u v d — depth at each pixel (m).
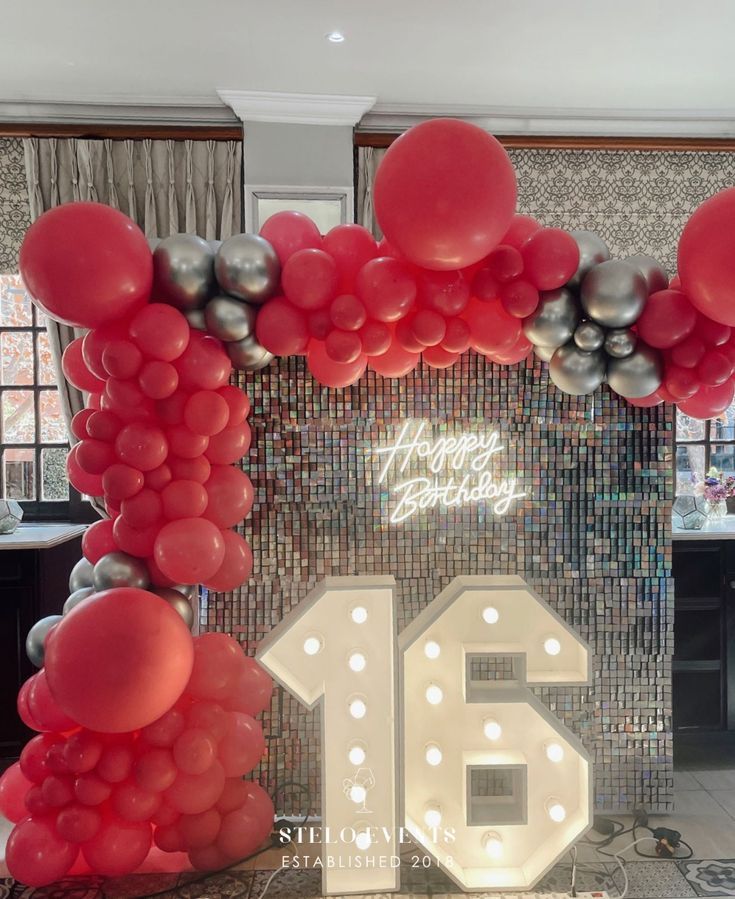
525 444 2.30
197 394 1.81
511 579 1.96
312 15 2.46
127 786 1.78
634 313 1.82
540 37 2.62
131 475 1.78
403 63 2.81
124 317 1.76
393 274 1.73
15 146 3.18
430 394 2.26
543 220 3.36
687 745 2.90
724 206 1.67
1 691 2.85
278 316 1.80
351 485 2.25
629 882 1.93
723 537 2.83
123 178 3.21
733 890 1.89
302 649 1.92
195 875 1.99
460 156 1.56
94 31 2.55
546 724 1.90
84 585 2.10
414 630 1.91
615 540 2.32
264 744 2.10
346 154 3.20
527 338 1.97
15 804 1.95
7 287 3.45
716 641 2.89
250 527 2.24
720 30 2.58
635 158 3.38
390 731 1.87
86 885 1.95
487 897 1.84
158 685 1.65
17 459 3.50
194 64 2.80
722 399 2.06
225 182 3.21
